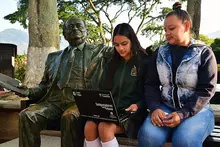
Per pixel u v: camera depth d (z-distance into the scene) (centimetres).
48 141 372
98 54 284
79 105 234
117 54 257
